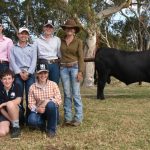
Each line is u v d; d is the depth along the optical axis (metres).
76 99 8.12
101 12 20.36
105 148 6.55
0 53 8.15
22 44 7.80
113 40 36.94
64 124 8.20
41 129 7.65
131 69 12.60
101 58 12.84
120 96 13.63
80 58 7.99
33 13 27.53
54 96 7.48
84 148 6.53
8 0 26.00
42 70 7.38
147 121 8.66
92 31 19.50
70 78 8.09
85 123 8.41
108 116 9.23
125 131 7.71
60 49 8.08
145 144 6.81
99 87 12.79
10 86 7.41
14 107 7.20
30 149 6.48
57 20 24.80
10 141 6.97
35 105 7.51
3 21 29.14
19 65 7.77
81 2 18.61
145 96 13.50
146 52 12.73
